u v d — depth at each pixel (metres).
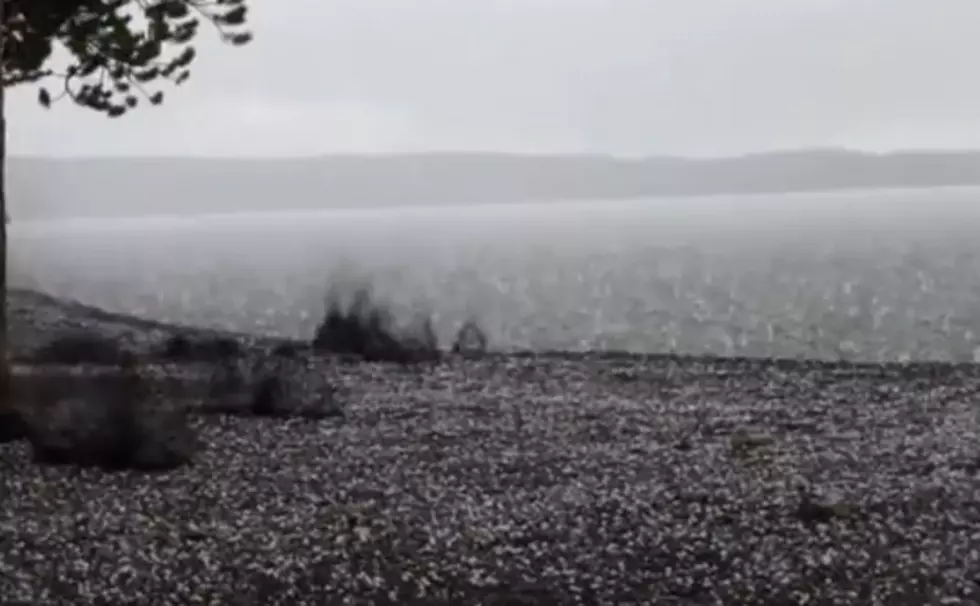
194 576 8.95
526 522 10.48
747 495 11.41
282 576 9.00
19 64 17.08
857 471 12.52
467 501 11.19
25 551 9.41
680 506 11.02
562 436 14.54
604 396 18.14
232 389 15.82
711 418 16.00
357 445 13.76
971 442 14.27
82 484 11.46
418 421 15.51
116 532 9.96
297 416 15.55
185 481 11.73
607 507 10.98
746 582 9.04
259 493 11.35
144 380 14.40
